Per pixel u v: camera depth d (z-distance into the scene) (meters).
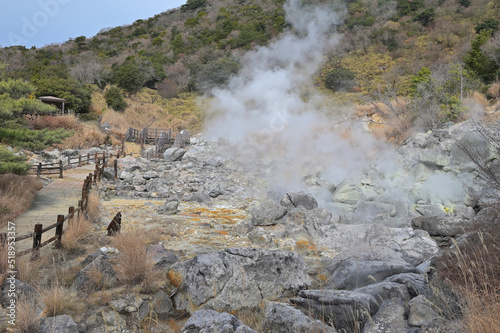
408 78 41.09
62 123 28.48
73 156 23.80
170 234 8.70
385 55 53.34
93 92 48.38
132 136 33.66
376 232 8.30
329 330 3.94
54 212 9.66
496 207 4.55
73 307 4.60
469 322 3.00
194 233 8.91
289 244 8.29
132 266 5.42
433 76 21.12
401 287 4.55
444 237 7.88
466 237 4.25
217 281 5.11
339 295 4.51
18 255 5.14
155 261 5.86
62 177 16.41
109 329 4.41
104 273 5.36
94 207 9.90
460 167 11.63
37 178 14.28
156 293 5.20
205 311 4.19
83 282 5.19
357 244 8.15
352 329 4.23
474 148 10.66
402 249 7.04
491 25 46.09
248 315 4.88
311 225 9.27
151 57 66.19
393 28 58.19
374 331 3.95
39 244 5.89
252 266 5.34
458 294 3.44
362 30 61.03
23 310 4.02
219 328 3.78
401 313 4.10
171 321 4.81
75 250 6.69
